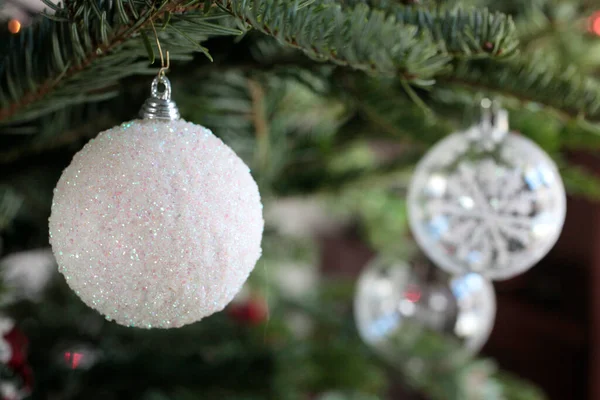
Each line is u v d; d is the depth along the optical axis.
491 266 0.50
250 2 0.37
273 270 0.80
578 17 0.59
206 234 0.37
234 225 0.38
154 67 0.46
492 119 0.53
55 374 0.54
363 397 0.74
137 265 0.37
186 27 0.40
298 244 0.79
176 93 0.51
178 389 0.57
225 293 0.38
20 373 0.49
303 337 0.77
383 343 0.70
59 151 0.52
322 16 0.38
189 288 0.37
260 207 0.39
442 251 0.51
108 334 0.59
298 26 0.38
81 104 0.49
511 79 0.47
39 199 0.55
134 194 0.37
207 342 0.62
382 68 0.38
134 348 0.59
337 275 1.33
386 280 0.69
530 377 1.06
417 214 0.51
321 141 0.63
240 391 0.57
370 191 0.76
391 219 0.94
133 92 0.49
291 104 0.62
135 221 0.37
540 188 0.49
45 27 0.42
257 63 0.48
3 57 0.43
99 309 0.38
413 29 0.39
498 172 0.49
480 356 1.12
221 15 0.39
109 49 0.40
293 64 0.48
